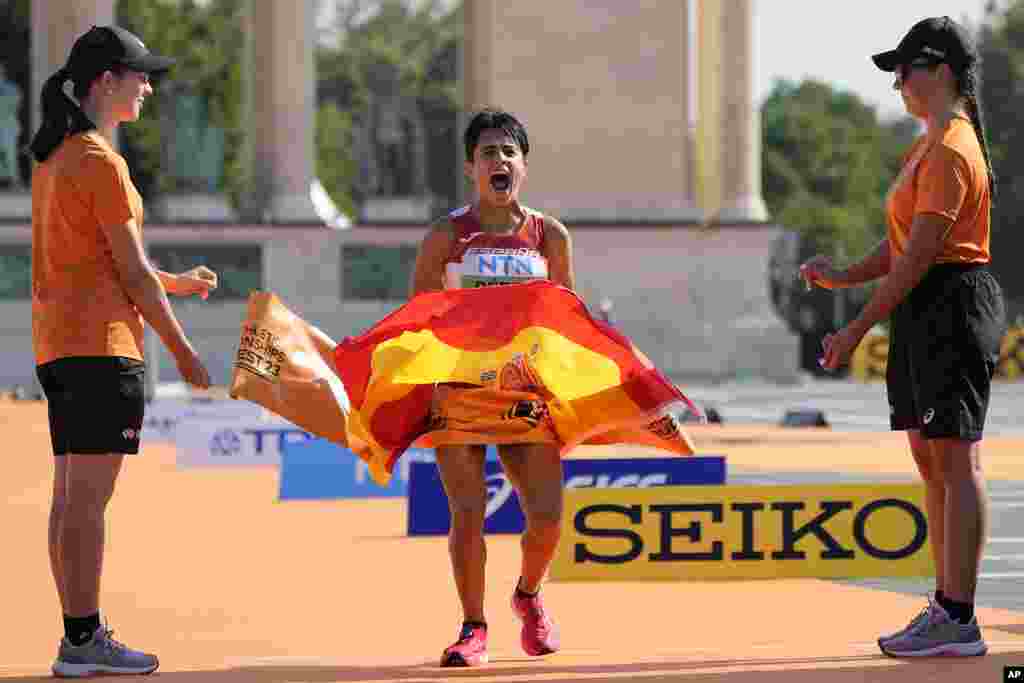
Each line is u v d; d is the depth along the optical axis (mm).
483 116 24109
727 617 28078
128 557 37406
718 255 150625
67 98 22484
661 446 24625
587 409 23672
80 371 22188
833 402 126375
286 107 148875
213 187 150875
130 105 22906
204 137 150375
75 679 22109
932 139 23672
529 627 23938
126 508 48781
